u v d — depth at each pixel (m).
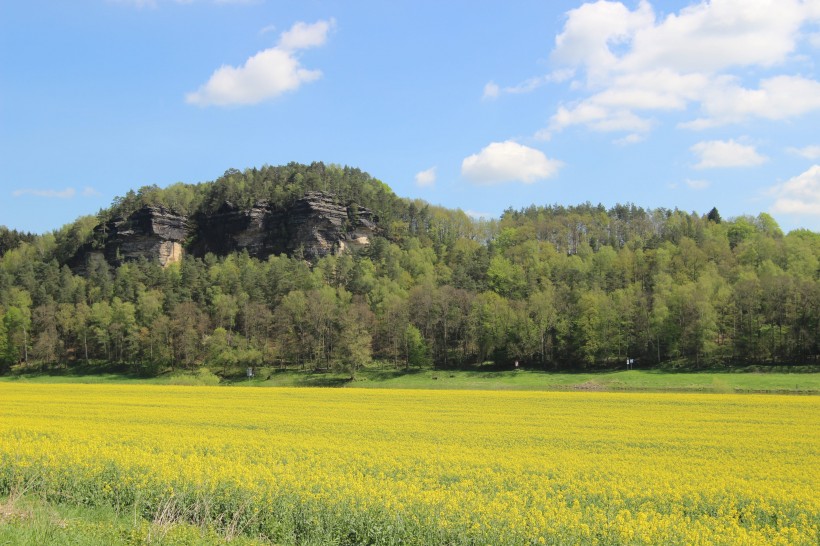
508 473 23.19
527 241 182.00
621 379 85.12
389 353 110.88
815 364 86.44
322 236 187.88
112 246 186.50
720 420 42.31
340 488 18.36
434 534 15.28
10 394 63.56
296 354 105.50
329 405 53.16
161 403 53.88
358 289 139.75
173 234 192.25
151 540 13.97
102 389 71.56
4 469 20.64
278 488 18.16
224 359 99.25
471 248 186.12
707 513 18.70
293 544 15.64
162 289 139.75
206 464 22.09
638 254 148.12
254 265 161.62
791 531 16.50
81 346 120.31
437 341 112.94
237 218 195.00
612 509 18.11
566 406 52.03
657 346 99.25
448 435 34.50
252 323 117.69
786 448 30.77
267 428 37.16
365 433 35.19
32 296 138.25
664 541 15.04
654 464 25.95
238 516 16.86
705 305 91.50
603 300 100.75
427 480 21.52
